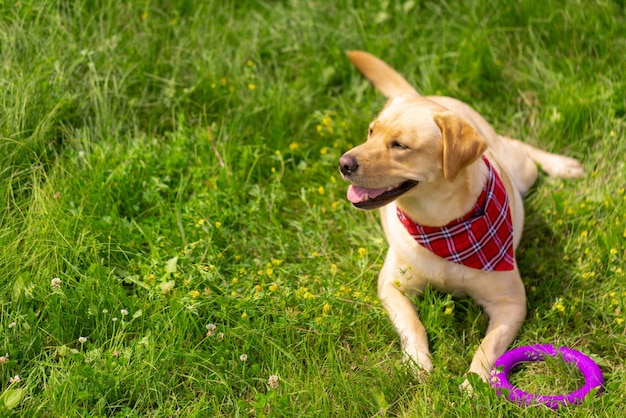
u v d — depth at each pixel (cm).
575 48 321
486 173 259
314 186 296
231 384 252
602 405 246
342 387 249
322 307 263
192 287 265
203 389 250
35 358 252
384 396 248
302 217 289
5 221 271
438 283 267
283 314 261
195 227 278
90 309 257
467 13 332
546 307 270
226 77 314
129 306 260
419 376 252
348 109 311
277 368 253
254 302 262
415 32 331
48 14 309
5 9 305
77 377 246
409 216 261
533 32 326
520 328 265
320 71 321
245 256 278
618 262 274
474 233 258
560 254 279
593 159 301
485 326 267
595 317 265
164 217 282
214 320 262
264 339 256
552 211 288
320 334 257
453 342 261
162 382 250
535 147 309
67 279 262
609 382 253
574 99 306
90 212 277
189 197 288
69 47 302
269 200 290
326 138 307
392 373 254
